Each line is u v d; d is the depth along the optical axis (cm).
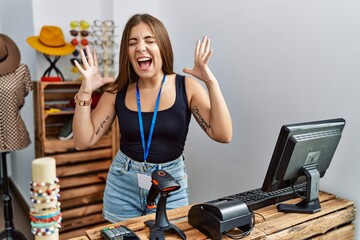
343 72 155
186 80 161
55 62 273
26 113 314
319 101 166
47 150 257
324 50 162
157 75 157
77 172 270
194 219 124
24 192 337
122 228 120
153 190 119
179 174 159
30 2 270
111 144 282
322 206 149
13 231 255
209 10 231
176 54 270
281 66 184
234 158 221
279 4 182
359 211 154
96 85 154
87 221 278
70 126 268
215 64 229
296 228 130
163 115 153
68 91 288
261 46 194
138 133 155
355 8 148
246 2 201
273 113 191
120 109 160
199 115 157
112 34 286
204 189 252
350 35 151
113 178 164
